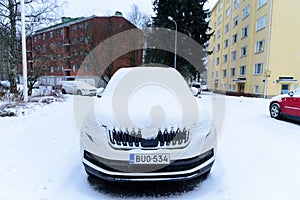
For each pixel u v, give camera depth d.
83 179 2.88
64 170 3.12
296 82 16.95
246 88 20.70
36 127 5.67
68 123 6.20
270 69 17.28
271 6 17.03
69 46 26.62
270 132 5.38
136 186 2.73
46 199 2.42
